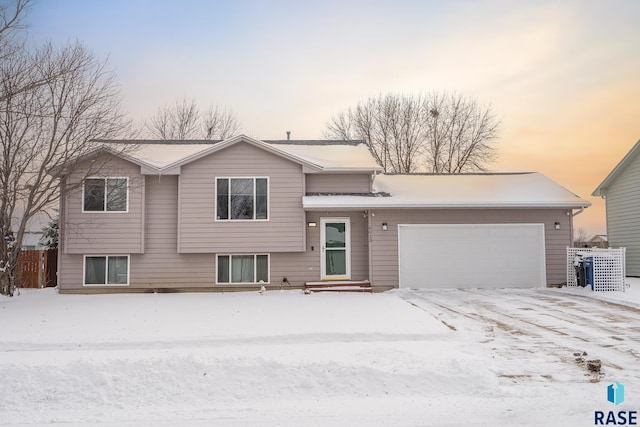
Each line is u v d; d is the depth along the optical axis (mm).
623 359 7910
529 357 8023
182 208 17094
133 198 17047
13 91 15406
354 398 6371
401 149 37781
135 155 17719
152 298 15391
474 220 17750
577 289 16500
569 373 7148
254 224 17172
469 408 5805
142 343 8859
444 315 12031
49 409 6160
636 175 21531
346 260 17797
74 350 8539
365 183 18094
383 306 12953
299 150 19969
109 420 5637
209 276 17391
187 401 6379
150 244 17312
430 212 17672
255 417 5633
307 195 17734
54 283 19375
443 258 17609
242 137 17078
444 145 37375
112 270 17312
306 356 7578
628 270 21969
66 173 16375
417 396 6387
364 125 38000
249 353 7781
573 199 17672
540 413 5570
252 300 14578
